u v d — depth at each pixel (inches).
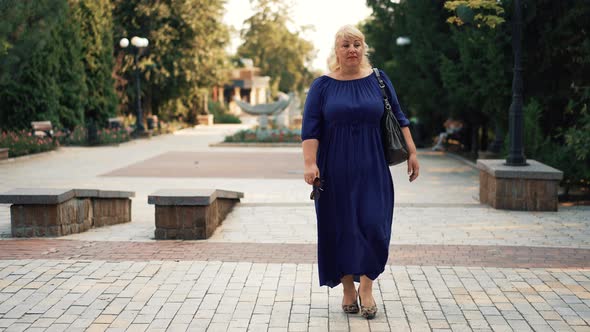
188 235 268.2
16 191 277.3
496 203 353.1
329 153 157.2
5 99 846.5
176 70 1369.3
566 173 419.8
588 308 168.7
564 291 183.9
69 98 939.3
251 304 172.7
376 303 173.9
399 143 157.2
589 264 217.8
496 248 245.4
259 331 152.7
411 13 703.1
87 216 303.9
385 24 851.4
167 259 222.8
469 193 456.8
